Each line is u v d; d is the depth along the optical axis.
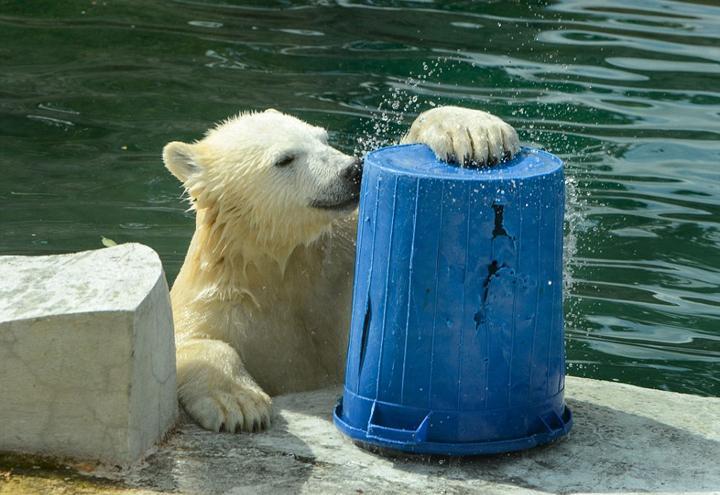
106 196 14.80
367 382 7.90
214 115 16.98
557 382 8.04
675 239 13.67
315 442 8.13
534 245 7.59
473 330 7.58
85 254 8.42
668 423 8.57
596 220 14.02
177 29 21.00
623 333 11.92
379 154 8.13
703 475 7.66
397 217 7.55
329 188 9.86
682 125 16.55
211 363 8.84
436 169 7.72
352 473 7.62
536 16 21.50
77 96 17.88
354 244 10.33
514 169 7.77
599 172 15.07
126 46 20.11
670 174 15.12
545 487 7.48
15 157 15.78
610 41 19.92
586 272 13.00
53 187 14.98
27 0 22.48
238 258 9.98
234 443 8.08
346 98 17.52
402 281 7.59
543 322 7.77
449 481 7.55
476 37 20.25
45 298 7.59
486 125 8.21
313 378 10.23
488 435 7.77
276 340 9.98
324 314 10.20
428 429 7.74
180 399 8.69
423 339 7.62
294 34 20.77
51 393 7.43
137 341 7.41
